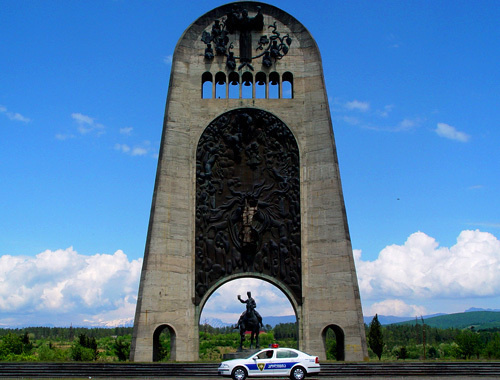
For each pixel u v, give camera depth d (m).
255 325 44.28
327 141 51.59
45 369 38.66
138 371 38.47
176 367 38.84
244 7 55.34
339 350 49.06
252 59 54.16
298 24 55.06
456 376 37.25
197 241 49.94
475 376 37.19
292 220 50.62
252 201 50.84
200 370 38.50
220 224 50.38
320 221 50.19
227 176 51.47
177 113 52.19
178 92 52.69
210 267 49.59
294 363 31.53
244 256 50.06
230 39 54.59
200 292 49.00
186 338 47.72
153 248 48.56
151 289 47.75
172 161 50.94
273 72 53.84
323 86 53.09
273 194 51.22
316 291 48.91
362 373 37.56
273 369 31.45
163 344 99.12
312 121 52.56
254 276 49.69
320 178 51.03
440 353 135.00
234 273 49.69
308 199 50.88
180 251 49.28
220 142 52.19
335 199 50.19
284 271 49.66
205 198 50.75
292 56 54.28
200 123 52.41
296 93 53.44
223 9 55.25
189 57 53.94
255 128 52.66
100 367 38.84
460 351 110.94
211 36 54.53
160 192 49.88
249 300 44.97
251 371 31.41
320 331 48.03
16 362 39.47
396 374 37.84
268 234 50.56
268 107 53.00
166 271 48.47
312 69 53.78
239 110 52.81
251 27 54.72
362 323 47.59
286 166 51.75
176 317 47.88
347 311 47.94
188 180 50.97
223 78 54.19
